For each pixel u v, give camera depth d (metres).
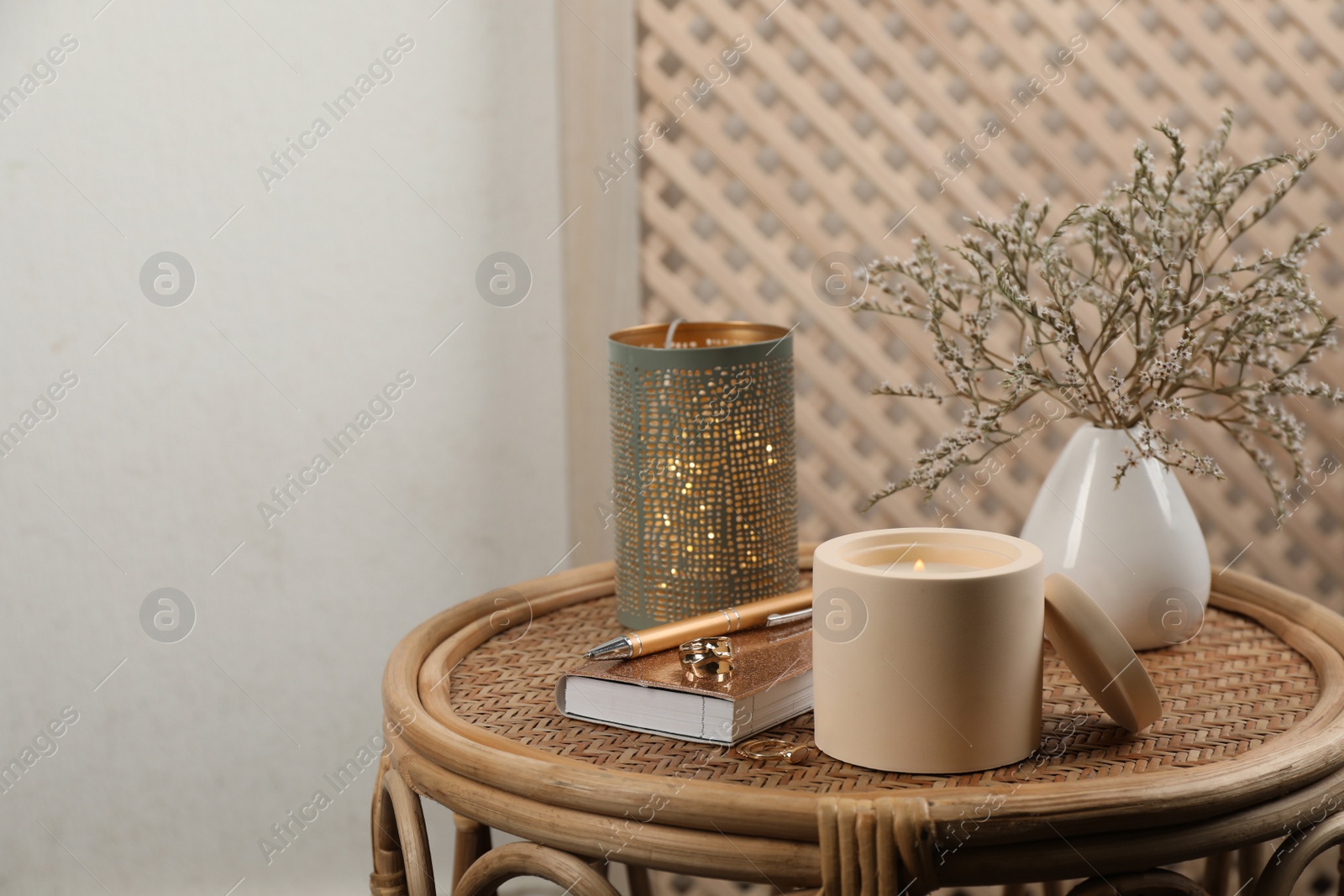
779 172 1.37
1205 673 0.69
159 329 1.32
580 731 0.62
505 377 1.40
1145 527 0.70
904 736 0.54
